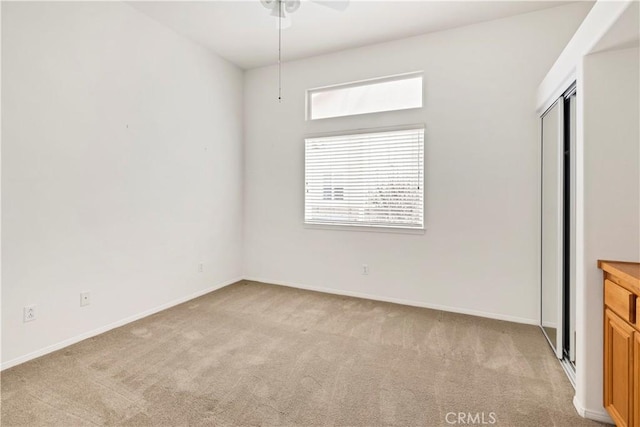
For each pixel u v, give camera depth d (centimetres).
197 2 290
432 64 340
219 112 407
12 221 222
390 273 366
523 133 304
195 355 240
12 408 177
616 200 168
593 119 171
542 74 298
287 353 244
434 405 183
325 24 326
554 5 291
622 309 150
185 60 356
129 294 304
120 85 290
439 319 314
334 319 313
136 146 306
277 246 432
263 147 438
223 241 421
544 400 188
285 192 425
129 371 217
